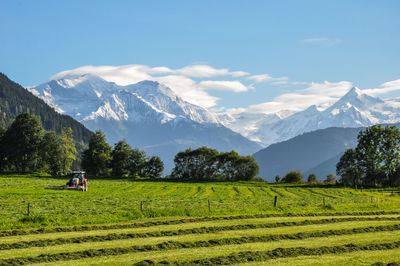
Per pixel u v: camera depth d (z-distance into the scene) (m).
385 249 24.47
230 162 147.75
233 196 73.25
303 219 35.25
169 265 20.11
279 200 62.28
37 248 23.56
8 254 22.00
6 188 76.06
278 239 26.88
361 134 122.56
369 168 117.94
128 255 22.14
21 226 30.31
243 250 23.47
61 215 37.72
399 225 32.47
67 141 142.00
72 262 20.58
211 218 35.09
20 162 142.38
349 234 29.05
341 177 123.69
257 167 146.12
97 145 149.88
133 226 30.97
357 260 21.34
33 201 52.81
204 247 24.34
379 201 59.09
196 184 116.44
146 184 110.81
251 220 34.38
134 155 151.12
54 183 96.56
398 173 115.81
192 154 151.00
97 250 22.86
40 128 143.38
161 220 33.59
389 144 115.69
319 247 24.22
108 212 40.97
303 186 110.25
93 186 95.44
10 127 143.75
